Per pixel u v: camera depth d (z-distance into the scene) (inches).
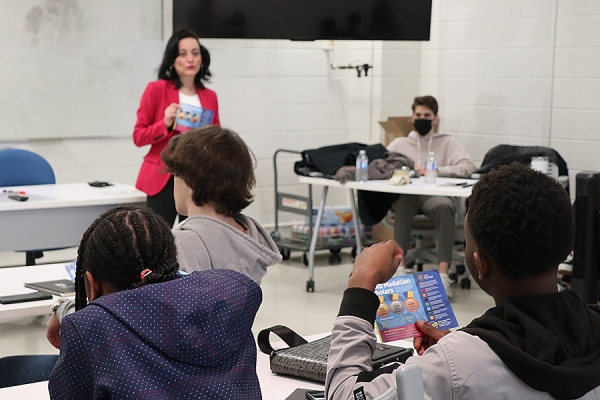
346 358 50.2
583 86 199.6
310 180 193.9
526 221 45.9
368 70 253.4
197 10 217.9
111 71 219.6
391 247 55.2
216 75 241.4
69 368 46.3
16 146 210.2
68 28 212.4
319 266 220.4
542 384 43.6
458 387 44.1
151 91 171.2
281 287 196.7
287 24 217.6
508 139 212.1
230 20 217.9
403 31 214.1
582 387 44.3
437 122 211.3
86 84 216.8
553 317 46.3
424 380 44.4
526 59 205.8
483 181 48.5
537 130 206.4
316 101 259.0
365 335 51.2
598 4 194.7
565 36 201.5
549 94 203.2
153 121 172.1
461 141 221.8
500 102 212.2
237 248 76.9
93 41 216.2
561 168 191.8
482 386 43.9
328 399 50.1
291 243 226.1
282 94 253.0
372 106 254.8
